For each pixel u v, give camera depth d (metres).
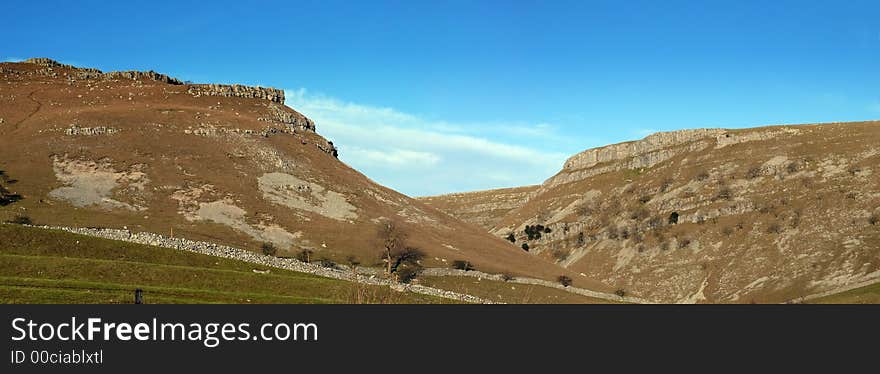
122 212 117.94
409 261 128.00
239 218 127.88
